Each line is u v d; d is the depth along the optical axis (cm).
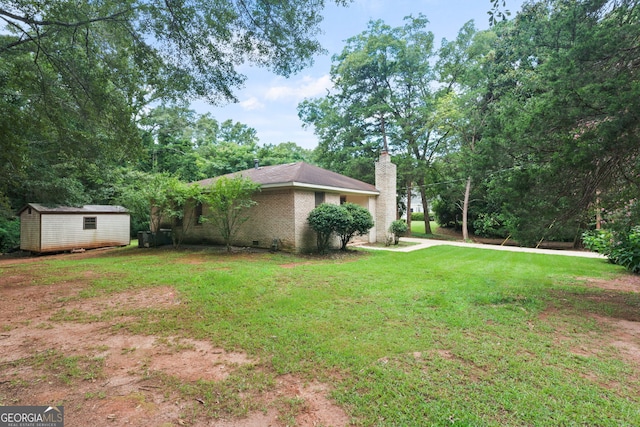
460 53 2131
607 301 538
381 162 1565
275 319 429
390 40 2170
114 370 296
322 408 236
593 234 1022
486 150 642
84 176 1739
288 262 922
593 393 254
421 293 560
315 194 1211
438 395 250
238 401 245
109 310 477
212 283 623
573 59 520
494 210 1992
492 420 219
